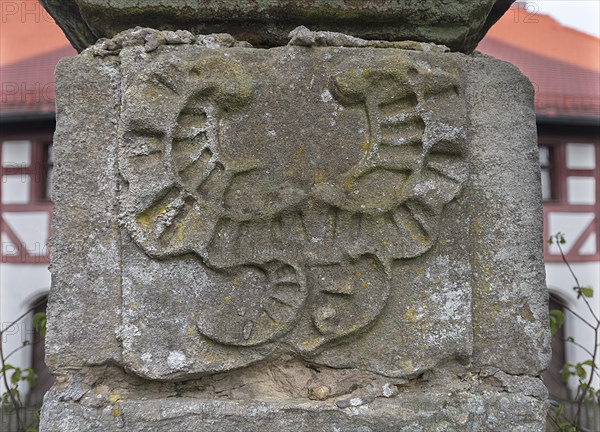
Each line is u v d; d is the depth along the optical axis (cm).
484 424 179
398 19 194
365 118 183
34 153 865
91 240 174
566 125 927
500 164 189
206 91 177
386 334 180
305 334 177
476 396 180
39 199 885
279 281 176
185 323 173
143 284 173
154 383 176
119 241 175
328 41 184
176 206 174
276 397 177
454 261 183
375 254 178
